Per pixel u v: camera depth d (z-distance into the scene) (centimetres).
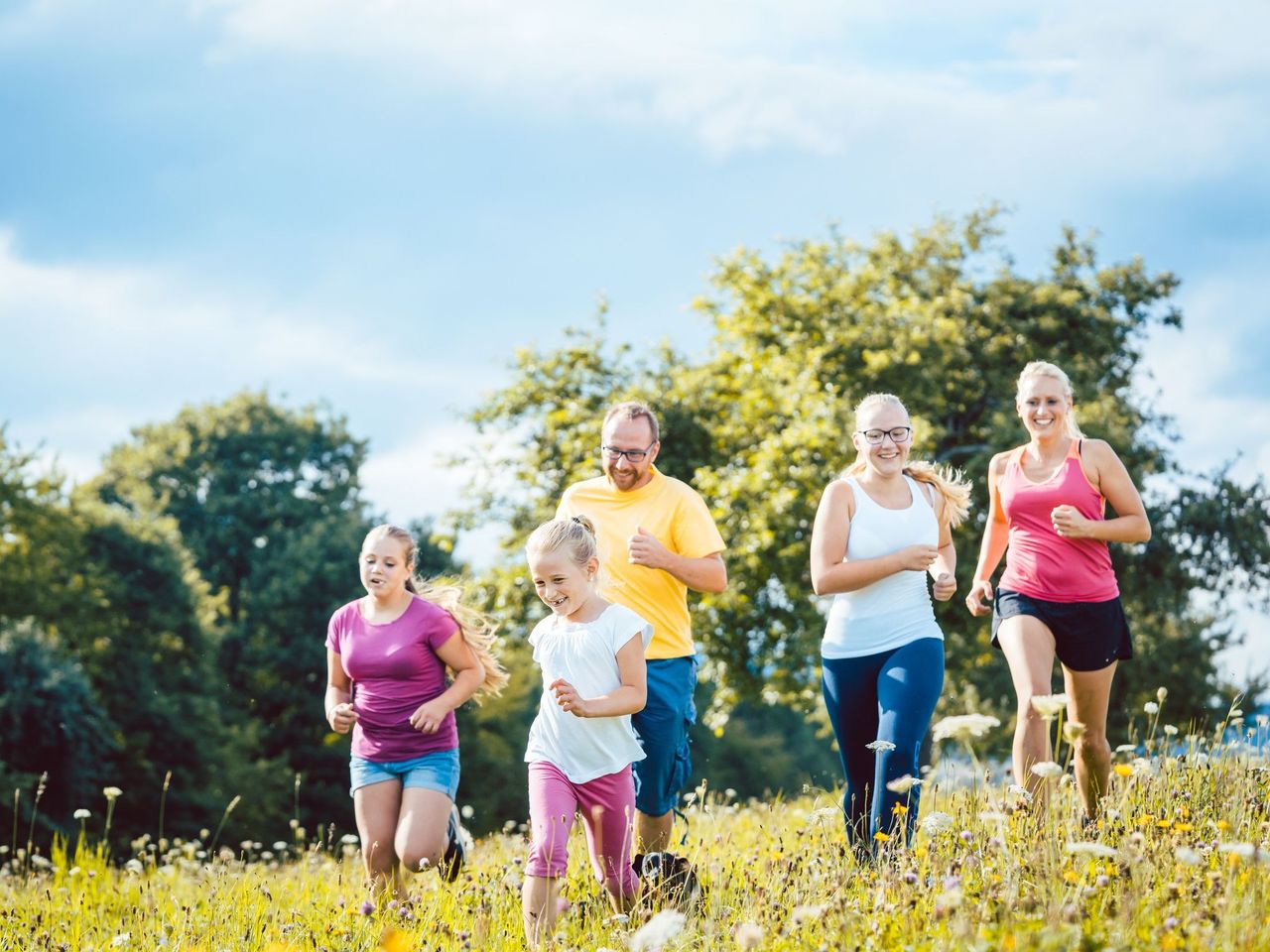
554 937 552
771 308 3262
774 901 533
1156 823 568
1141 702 2962
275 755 5228
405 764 738
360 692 750
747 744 6406
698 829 938
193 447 6706
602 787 623
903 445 704
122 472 6781
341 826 5050
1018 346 3359
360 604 767
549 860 586
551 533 645
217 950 613
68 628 4700
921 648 675
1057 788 650
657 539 731
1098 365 3438
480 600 2955
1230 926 412
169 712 4556
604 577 734
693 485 2962
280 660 5362
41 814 3541
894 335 3066
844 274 3444
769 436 2784
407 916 611
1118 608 723
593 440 3025
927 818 530
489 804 4931
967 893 474
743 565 2658
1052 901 437
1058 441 733
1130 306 3584
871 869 575
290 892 845
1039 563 720
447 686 763
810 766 7094
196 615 5228
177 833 4416
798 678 2697
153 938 643
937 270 3628
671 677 736
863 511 703
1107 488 719
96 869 1004
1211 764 682
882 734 660
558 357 3241
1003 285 3553
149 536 5256
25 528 4784
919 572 700
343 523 6044
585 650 630
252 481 6650
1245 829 564
